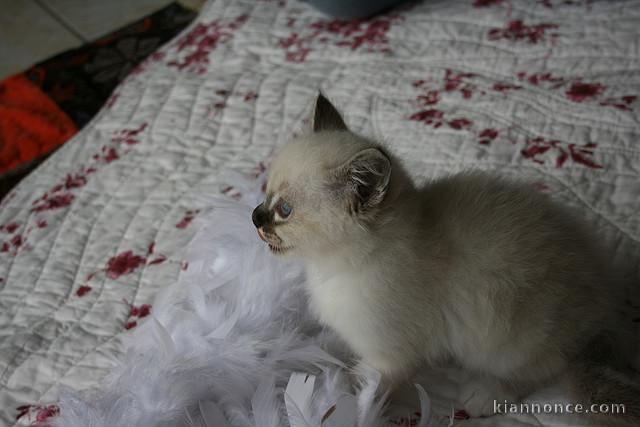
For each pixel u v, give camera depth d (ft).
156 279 1.88
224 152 2.21
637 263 1.64
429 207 1.50
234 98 2.39
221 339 1.56
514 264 1.41
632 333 1.52
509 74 2.19
